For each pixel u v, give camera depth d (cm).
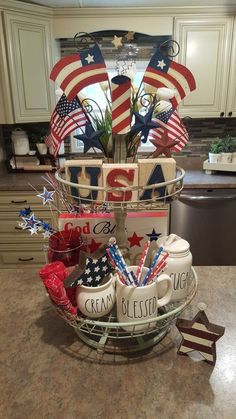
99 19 247
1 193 242
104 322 73
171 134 88
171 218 249
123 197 75
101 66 74
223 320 88
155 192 76
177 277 78
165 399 66
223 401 66
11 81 240
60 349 80
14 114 248
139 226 89
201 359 76
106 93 79
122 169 74
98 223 88
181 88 80
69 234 85
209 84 257
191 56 251
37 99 254
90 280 73
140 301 70
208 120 290
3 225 252
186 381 70
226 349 79
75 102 81
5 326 88
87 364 75
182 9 242
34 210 243
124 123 73
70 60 73
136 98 77
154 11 243
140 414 63
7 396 68
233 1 230
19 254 262
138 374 72
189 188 243
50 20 246
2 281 111
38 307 96
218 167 264
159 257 76
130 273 72
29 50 241
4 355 78
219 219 247
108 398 67
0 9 222
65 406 65
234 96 259
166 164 74
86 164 74
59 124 85
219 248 255
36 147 279
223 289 103
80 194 75
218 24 244
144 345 79
